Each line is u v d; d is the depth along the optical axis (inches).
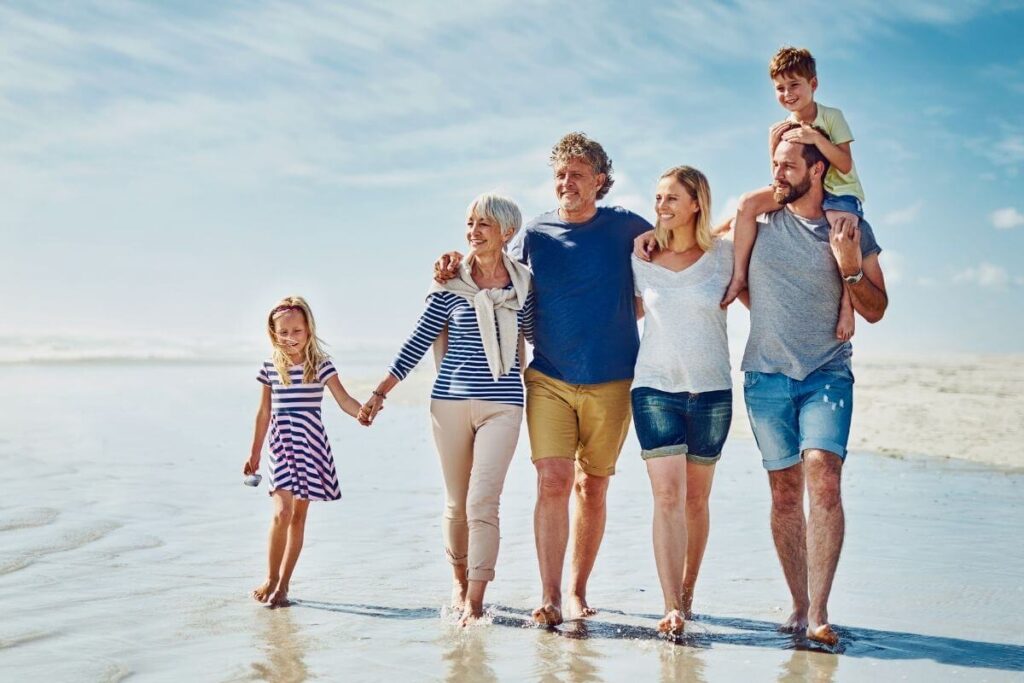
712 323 192.7
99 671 150.4
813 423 183.3
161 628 174.9
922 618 190.2
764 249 190.7
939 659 165.3
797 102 200.4
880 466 384.8
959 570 226.7
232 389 746.2
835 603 200.1
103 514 268.8
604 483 201.6
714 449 193.9
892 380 786.8
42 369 991.6
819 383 186.5
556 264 201.6
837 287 187.6
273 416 206.5
